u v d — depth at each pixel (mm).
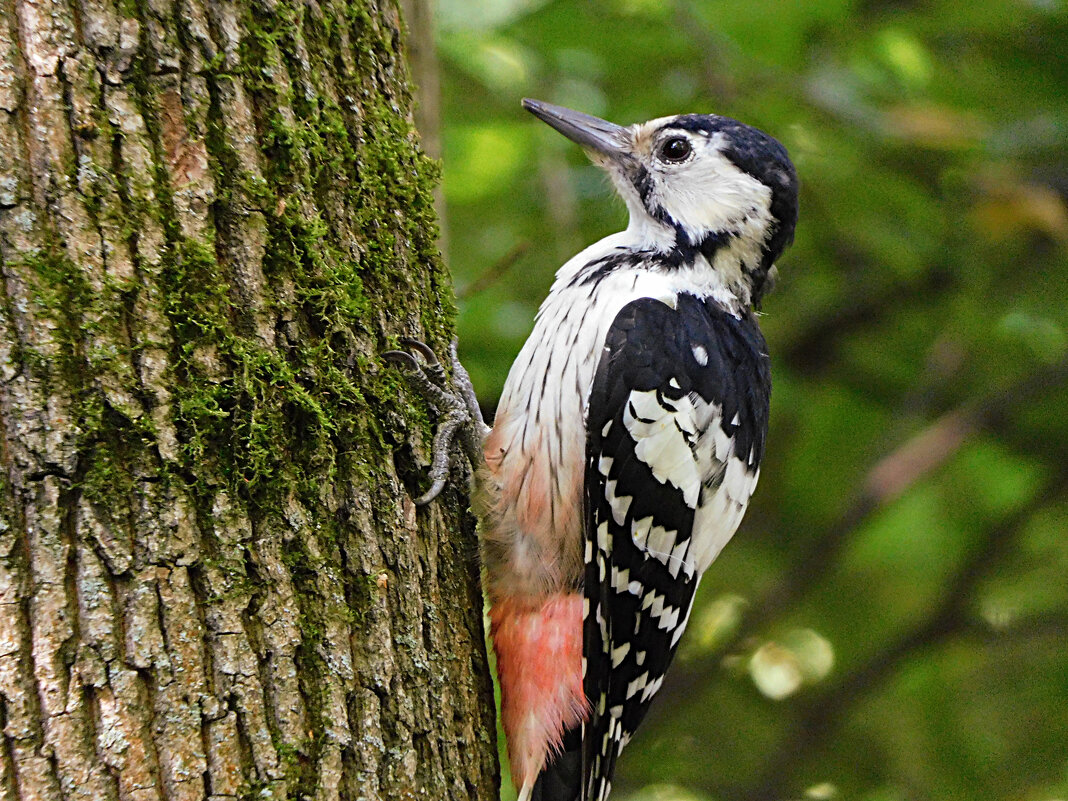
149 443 4586
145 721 4398
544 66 11289
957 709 13562
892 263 11539
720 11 10961
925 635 13406
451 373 6230
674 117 7832
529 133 11406
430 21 7980
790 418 13469
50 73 4602
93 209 4625
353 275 5359
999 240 11594
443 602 5562
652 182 7684
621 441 6734
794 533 13844
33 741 4262
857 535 13430
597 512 6668
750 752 13750
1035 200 11047
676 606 7348
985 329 12359
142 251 4699
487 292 10969
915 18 11320
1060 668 13484
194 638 4539
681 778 13500
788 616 13945
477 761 5426
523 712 6582
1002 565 13883
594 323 6859
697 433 7020
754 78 10945
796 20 10922
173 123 4840
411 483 5586
